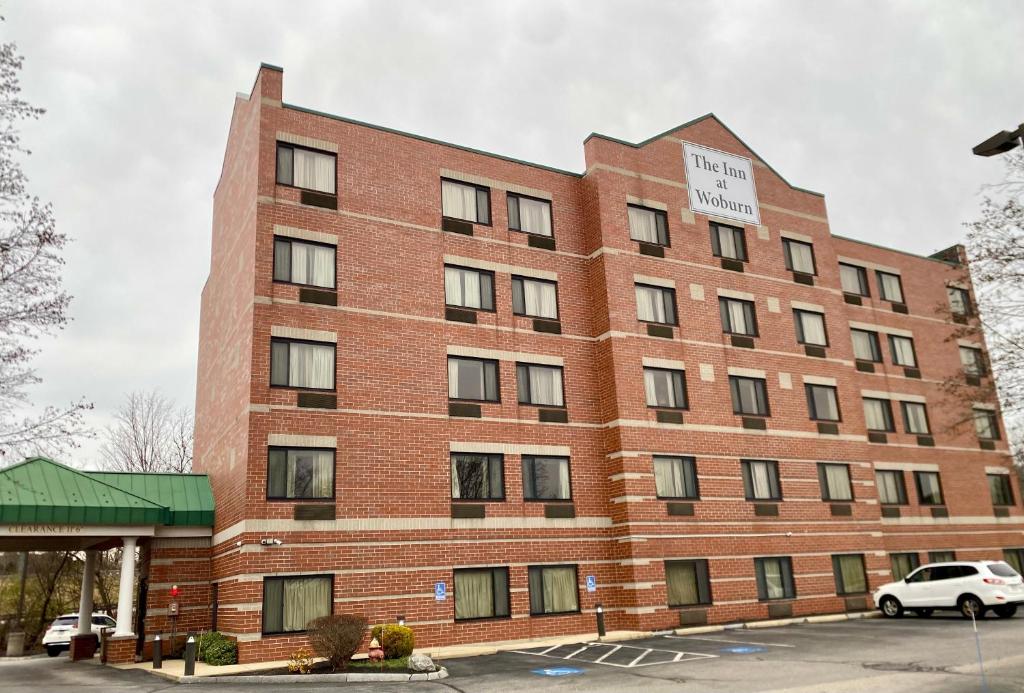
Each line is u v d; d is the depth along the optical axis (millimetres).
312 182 25109
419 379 24906
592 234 29078
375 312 24812
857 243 37594
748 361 30094
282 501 21938
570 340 27938
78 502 22328
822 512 29875
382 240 25609
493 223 27828
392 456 23781
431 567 23375
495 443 25500
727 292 30500
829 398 31969
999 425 39000
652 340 28219
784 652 18812
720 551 27078
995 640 19094
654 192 30062
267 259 23609
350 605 22016
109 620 35156
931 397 37250
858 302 36562
